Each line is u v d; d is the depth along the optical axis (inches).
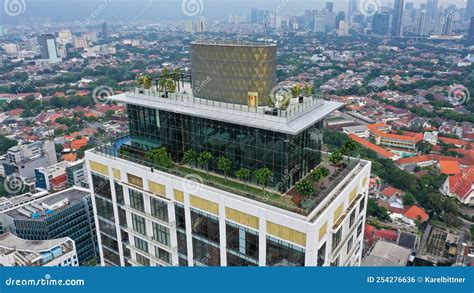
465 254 4722.0
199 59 2401.6
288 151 1994.3
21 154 7800.2
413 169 7229.3
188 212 2098.9
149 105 2421.3
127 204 2411.4
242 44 2303.2
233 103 2298.2
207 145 2305.6
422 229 5516.7
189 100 2393.0
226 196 1918.1
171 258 2300.7
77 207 5442.9
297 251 1724.9
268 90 2246.6
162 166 2242.9
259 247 1850.4
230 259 2001.7
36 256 4303.6
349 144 2341.3
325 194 1931.6
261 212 1785.2
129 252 2583.7
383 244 4736.7
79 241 5506.9
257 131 2055.9
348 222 2129.7
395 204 6122.1
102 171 2512.3
